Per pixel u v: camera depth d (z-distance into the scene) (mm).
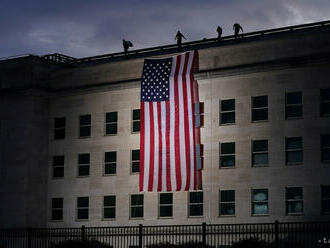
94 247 54438
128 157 68812
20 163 71625
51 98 73938
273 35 70188
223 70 64625
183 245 51594
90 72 71875
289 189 61406
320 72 61062
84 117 71938
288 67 62094
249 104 63594
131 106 69250
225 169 63969
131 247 54094
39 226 71500
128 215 67938
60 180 72125
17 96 73000
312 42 61562
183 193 65500
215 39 72562
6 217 71500
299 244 50375
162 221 66000
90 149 71000
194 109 60969
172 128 60719
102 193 69688
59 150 72688
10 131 72875
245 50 64312
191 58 61688
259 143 63125
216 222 63531
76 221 70562
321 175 60094
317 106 60875
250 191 62719
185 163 59875
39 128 72688
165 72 61812
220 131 64562
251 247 49219
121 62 70375
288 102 62281
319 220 59531
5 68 74125
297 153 61438
